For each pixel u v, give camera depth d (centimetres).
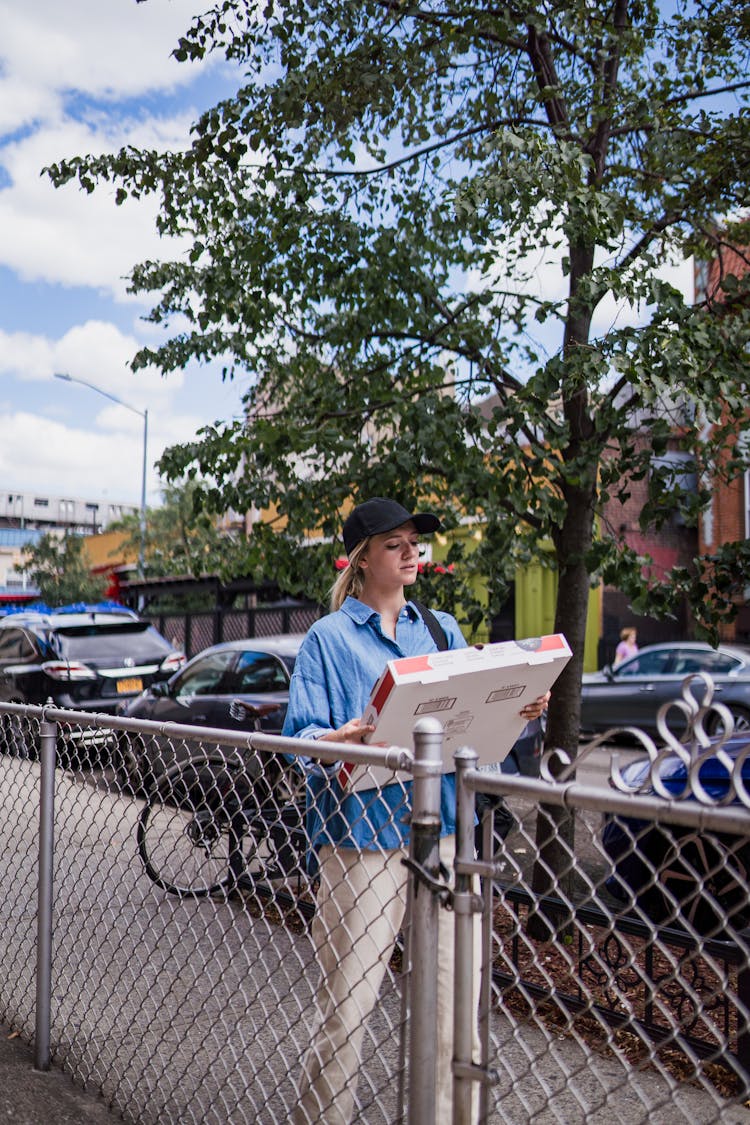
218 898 295
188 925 302
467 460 507
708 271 621
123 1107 322
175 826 310
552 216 447
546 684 252
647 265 454
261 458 575
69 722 351
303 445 551
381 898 256
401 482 542
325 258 563
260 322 588
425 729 215
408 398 578
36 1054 361
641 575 523
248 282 573
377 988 258
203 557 643
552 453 488
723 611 504
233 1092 312
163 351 593
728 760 165
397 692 228
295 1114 259
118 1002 397
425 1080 212
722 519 1997
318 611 1698
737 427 490
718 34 547
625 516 1864
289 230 543
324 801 268
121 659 1280
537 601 2109
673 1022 179
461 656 235
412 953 214
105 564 3906
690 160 562
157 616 2142
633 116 545
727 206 581
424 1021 212
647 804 173
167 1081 328
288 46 501
